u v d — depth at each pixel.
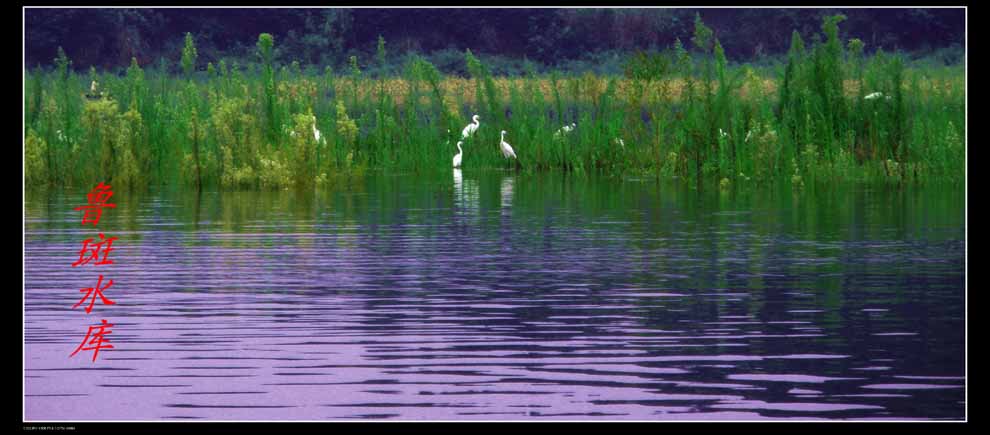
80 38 68.31
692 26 75.00
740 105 32.88
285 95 35.66
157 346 10.80
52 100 30.61
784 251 16.47
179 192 27.20
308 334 11.23
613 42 75.06
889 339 10.87
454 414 8.85
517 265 15.30
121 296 13.14
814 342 10.80
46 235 18.53
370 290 13.47
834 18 32.53
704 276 14.34
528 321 11.77
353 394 9.34
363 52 73.12
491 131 37.50
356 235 18.45
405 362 10.22
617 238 18.06
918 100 32.22
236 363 10.21
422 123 39.34
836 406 8.98
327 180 29.00
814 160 29.00
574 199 25.05
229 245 17.27
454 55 71.44
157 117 32.59
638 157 33.16
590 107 39.75
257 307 12.50
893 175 28.92
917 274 14.34
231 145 29.25
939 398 9.15
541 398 9.20
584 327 11.49
